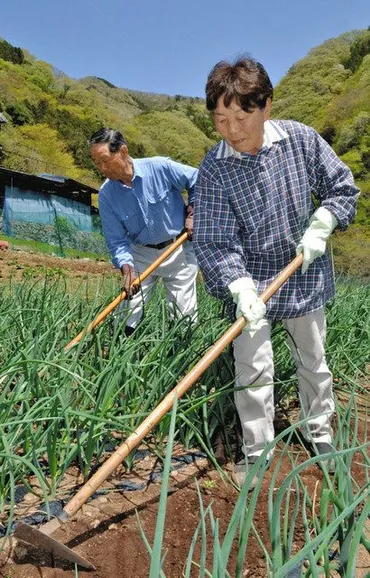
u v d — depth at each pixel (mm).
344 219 2771
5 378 3025
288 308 2787
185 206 4285
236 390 2729
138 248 4363
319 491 2688
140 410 2979
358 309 4723
